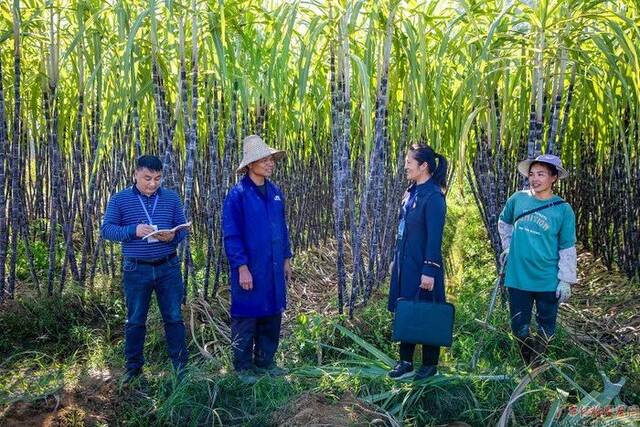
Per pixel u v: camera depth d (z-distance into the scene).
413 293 3.26
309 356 3.82
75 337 4.05
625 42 3.77
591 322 4.43
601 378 3.52
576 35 4.04
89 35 4.18
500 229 3.70
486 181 4.60
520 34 4.20
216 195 4.54
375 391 3.24
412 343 3.20
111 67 4.23
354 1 4.05
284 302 3.44
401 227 3.34
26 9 4.00
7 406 2.99
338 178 4.14
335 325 3.95
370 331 4.08
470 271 5.72
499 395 3.19
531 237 3.46
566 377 3.24
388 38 3.97
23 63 4.84
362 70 3.76
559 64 4.10
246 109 4.36
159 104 4.05
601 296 5.07
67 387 3.25
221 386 3.21
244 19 4.43
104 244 4.95
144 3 4.06
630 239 5.20
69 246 4.60
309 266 5.91
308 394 3.11
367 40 4.01
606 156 5.79
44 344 4.03
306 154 6.17
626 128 5.07
